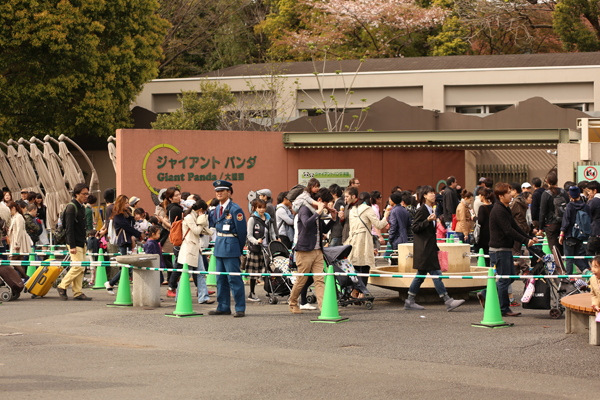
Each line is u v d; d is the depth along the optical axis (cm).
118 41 2942
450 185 1673
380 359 699
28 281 1208
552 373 634
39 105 2747
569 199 1259
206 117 3005
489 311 882
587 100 3064
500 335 821
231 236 980
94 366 664
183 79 3375
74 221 1182
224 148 2212
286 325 905
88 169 3077
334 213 994
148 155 2152
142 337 830
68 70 2753
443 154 2491
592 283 758
